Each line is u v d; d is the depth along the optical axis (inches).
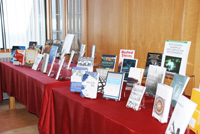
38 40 187.0
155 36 97.0
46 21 188.9
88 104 62.6
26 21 177.6
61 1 167.0
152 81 67.2
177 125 40.1
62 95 73.4
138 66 107.0
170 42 67.8
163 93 50.2
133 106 58.6
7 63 139.9
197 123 43.2
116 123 49.9
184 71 62.8
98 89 73.0
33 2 180.7
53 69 110.7
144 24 101.8
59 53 127.4
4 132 107.8
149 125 48.2
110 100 67.1
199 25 78.5
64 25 166.1
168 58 67.7
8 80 129.8
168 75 66.9
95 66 111.7
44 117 81.4
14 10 169.9
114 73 69.5
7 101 162.1
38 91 90.7
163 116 48.6
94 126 58.0
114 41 120.9
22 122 121.3
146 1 99.7
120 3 114.2
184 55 63.0
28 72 109.6
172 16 88.7
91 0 136.2
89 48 142.5
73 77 75.8
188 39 82.4
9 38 169.2
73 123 68.2
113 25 120.4
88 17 140.6
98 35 133.2
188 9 81.9
